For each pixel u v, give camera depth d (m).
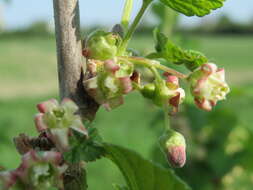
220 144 0.27
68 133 0.09
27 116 0.94
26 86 1.49
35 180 0.09
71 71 0.10
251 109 0.75
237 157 0.27
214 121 0.27
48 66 2.01
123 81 0.10
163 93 0.11
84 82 0.10
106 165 0.56
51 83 1.57
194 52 0.11
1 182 0.09
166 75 0.11
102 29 0.10
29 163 0.09
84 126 0.09
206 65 0.10
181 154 0.11
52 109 0.09
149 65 0.10
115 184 0.12
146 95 0.11
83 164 0.10
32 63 2.08
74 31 0.10
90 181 0.52
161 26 0.27
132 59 0.10
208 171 0.26
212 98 0.10
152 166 0.08
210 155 0.26
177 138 0.11
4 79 1.64
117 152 0.09
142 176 0.09
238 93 0.25
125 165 0.09
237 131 0.27
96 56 0.10
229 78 1.47
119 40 0.10
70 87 0.10
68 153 0.09
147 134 0.74
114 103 0.10
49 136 0.09
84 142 0.09
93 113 0.10
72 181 0.10
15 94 1.32
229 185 0.27
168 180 0.08
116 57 0.10
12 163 0.49
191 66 0.11
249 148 0.27
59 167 0.09
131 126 0.80
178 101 0.11
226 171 0.26
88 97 0.10
